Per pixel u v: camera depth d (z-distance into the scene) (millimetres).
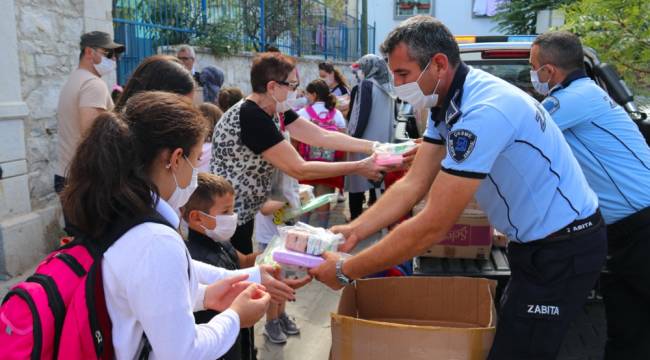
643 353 2811
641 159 2715
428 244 2029
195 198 2350
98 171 1387
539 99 4531
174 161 1478
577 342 3570
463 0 26047
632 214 2684
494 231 3562
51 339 1317
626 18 4145
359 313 2613
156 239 1367
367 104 5773
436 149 2484
